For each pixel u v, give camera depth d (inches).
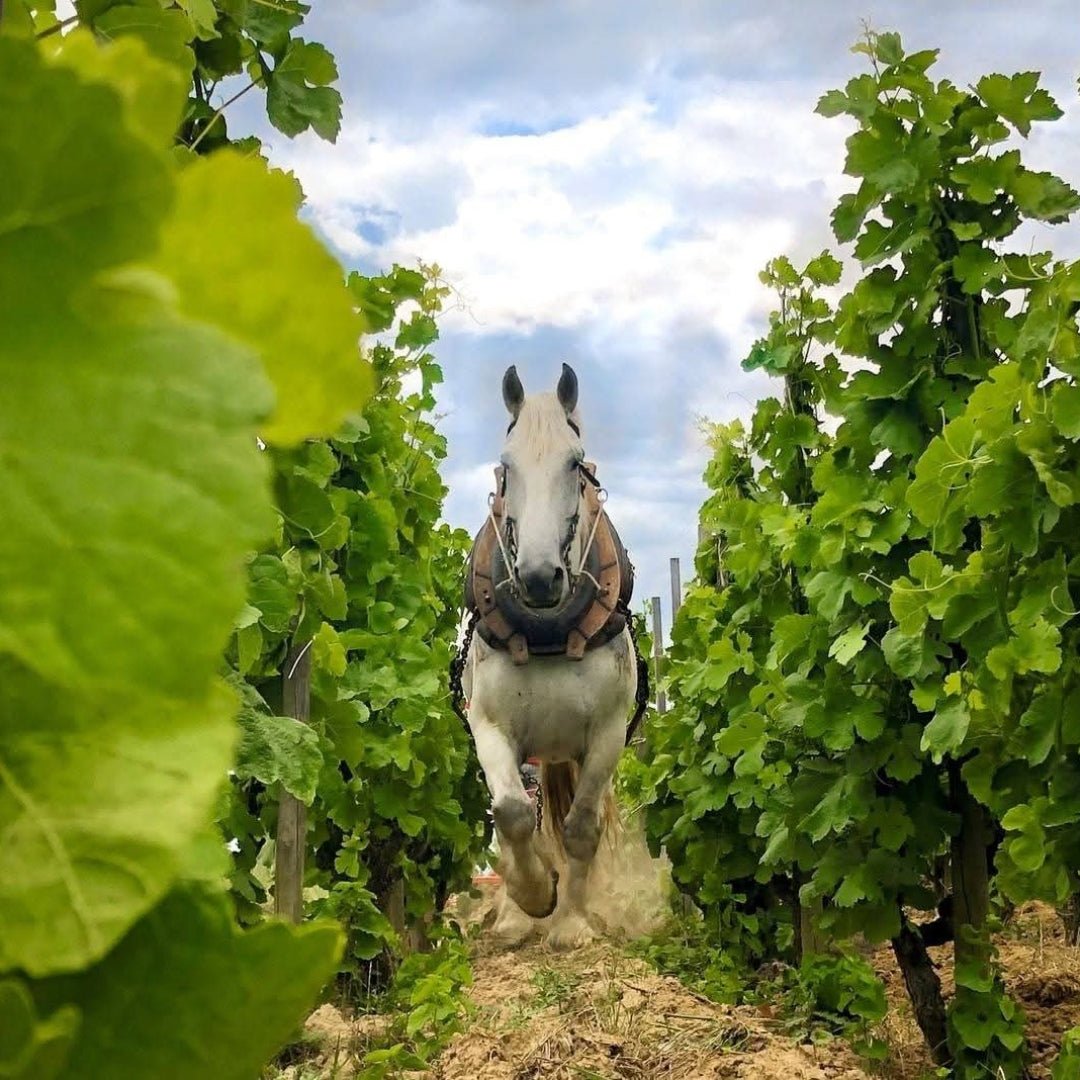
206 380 7.9
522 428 219.6
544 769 293.4
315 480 132.3
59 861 7.8
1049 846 116.9
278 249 10.0
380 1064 146.4
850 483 161.9
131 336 7.9
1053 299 115.0
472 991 240.7
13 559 7.6
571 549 227.6
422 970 206.8
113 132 7.7
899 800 159.8
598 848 279.0
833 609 159.9
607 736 243.9
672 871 297.1
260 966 10.4
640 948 271.9
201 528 7.7
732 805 264.5
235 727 8.1
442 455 289.3
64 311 7.8
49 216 7.7
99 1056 10.1
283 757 79.7
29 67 7.5
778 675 191.0
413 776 236.8
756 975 252.5
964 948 159.8
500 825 235.0
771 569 237.8
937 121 158.7
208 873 10.5
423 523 272.1
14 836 7.8
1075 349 114.3
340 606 123.3
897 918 162.1
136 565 7.6
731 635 259.4
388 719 225.0
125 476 7.7
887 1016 198.4
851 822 165.3
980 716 129.2
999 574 122.3
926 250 160.7
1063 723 113.0
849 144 160.9
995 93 155.9
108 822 7.8
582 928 257.8
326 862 245.0
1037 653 111.1
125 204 7.8
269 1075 149.6
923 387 160.2
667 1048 181.3
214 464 7.8
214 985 10.3
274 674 126.3
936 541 127.0
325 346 10.2
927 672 144.5
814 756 180.1
